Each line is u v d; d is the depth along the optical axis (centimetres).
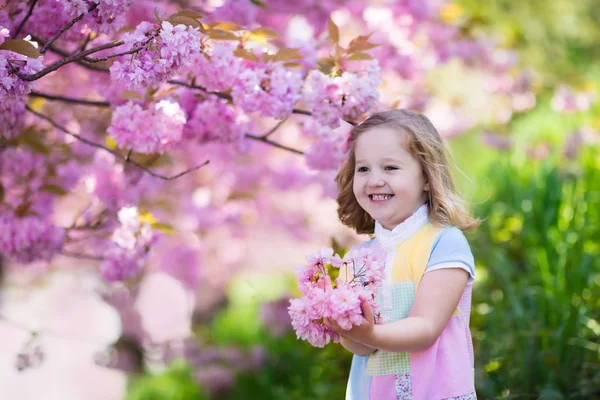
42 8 298
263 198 733
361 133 257
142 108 317
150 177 482
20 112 326
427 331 228
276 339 732
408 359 240
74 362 755
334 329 209
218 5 421
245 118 340
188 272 686
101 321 781
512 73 718
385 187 250
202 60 305
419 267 244
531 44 1156
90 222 410
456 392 236
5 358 716
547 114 807
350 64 321
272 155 695
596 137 630
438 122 724
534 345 372
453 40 616
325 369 453
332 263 224
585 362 370
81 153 441
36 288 747
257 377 701
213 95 333
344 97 305
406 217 254
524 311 424
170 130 310
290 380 661
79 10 254
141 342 737
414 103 593
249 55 312
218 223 684
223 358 734
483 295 473
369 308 208
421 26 595
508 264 482
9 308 745
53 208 423
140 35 249
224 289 935
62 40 316
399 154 249
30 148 383
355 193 257
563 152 602
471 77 830
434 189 252
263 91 306
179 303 755
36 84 248
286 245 858
